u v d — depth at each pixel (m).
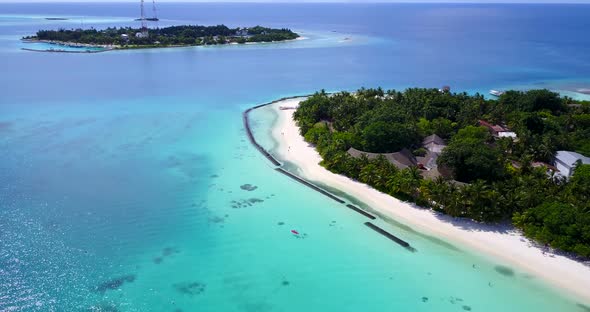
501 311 45.44
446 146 78.50
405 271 51.53
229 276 50.31
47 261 51.75
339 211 64.94
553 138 82.06
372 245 56.50
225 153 88.19
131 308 44.84
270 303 46.31
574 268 51.25
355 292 48.16
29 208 63.72
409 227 60.25
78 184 72.06
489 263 52.59
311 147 91.69
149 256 53.41
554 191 61.31
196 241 56.84
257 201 67.81
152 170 78.69
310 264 52.69
